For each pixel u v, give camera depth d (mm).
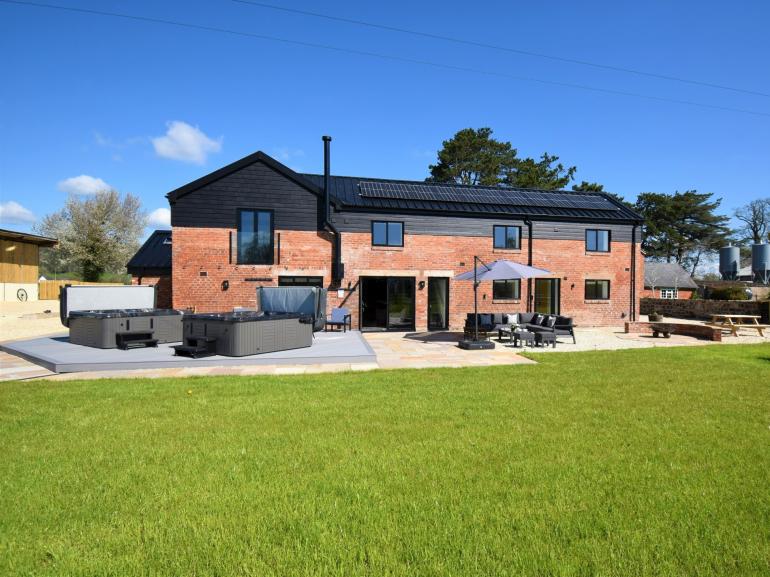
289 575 2572
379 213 17531
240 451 4418
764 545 2852
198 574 2588
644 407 6098
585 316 19891
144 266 18062
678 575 2570
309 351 10883
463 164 39969
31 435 4879
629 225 20625
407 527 3066
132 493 3553
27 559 2723
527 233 19219
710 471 3971
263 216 16625
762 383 7723
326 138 17109
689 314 26000
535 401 6414
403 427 5180
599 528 3055
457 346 13297
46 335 14727
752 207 57000
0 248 27938
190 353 10062
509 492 3570
